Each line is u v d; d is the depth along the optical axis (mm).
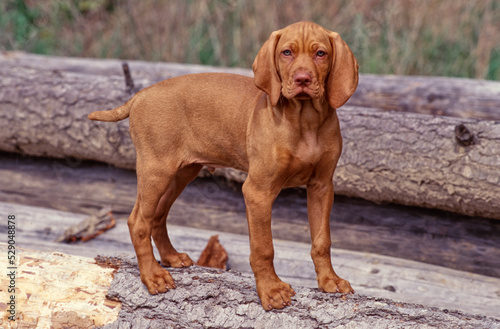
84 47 6848
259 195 2494
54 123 4492
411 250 3893
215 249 3807
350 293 2580
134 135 2740
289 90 2285
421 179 3629
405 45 6219
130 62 5539
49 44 7020
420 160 3621
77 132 4453
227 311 2490
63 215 4305
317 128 2461
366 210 4020
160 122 2668
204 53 6660
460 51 6230
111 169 4680
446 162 3549
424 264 3736
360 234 4012
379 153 3732
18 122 4582
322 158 2506
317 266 2643
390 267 3682
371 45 6492
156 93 2711
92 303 2584
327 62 2342
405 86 4906
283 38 2359
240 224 4312
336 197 4086
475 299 3404
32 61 5656
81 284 2648
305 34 2318
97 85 4559
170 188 2945
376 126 3797
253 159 2502
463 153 3516
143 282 2631
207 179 4418
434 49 6211
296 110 2404
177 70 5285
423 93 4844
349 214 4051
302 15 6520
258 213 2492
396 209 3963
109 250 3881
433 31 6277
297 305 2480
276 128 2436
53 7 7180
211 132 2670
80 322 2527
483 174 3447
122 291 2600
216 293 2572
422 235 3883
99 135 4402
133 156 4383
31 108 4535
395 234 3941
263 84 2396
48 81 4625
